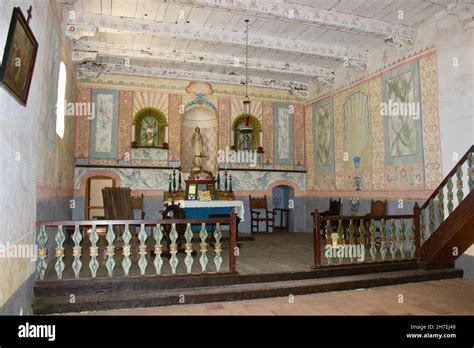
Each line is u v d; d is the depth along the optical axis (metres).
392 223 7.52
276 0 7.84
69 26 8.27
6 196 3.67
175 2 7.22
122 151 11.79
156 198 12.02
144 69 11.79
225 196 10.65
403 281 6.97
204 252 6.17
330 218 7.02
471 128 7.49
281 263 7.23
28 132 4.64
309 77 12.91
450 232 6.90
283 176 13.43
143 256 5.80
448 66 8.02
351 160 11.23
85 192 11.37
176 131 12.37
